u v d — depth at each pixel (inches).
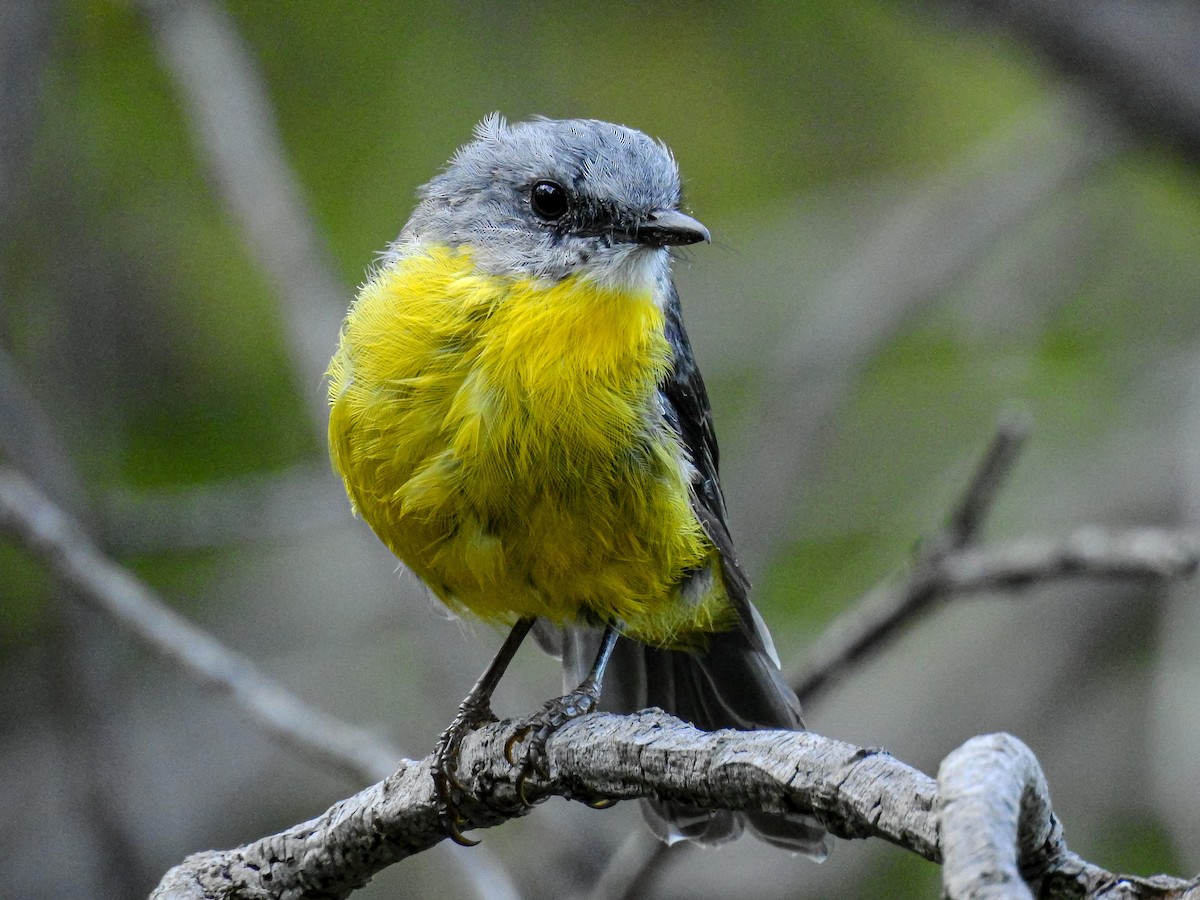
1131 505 549.6
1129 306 591.5
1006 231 573.6
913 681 528.7
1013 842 170.9
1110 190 600.1
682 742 222.5
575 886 425.4
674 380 334.3
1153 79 498.0
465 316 297.3
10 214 471.8
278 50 536.7
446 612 347.9
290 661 542.9
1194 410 531.8
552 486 298.0
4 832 487.5
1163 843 488.7
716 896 476.4
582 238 310.2
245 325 522.3
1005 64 599.5
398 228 524.4
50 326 513.3
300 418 520.4
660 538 308.8
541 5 564.1
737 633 351.6
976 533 348.2
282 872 262.7
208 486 494.6
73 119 517.7
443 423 295.4
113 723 456.4
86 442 508.1
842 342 546.3
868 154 606.5
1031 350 581.6
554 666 542.0
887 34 589.3
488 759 260.5
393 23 544.4
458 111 545.3
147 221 523.2
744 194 602.9
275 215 456.4
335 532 536.1
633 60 577.0
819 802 199.9
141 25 517.7
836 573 542.6
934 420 592.7
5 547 491.2
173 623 360.8
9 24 467.5
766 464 529.7
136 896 425.1
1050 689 520.4
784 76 589.9
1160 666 495.5
